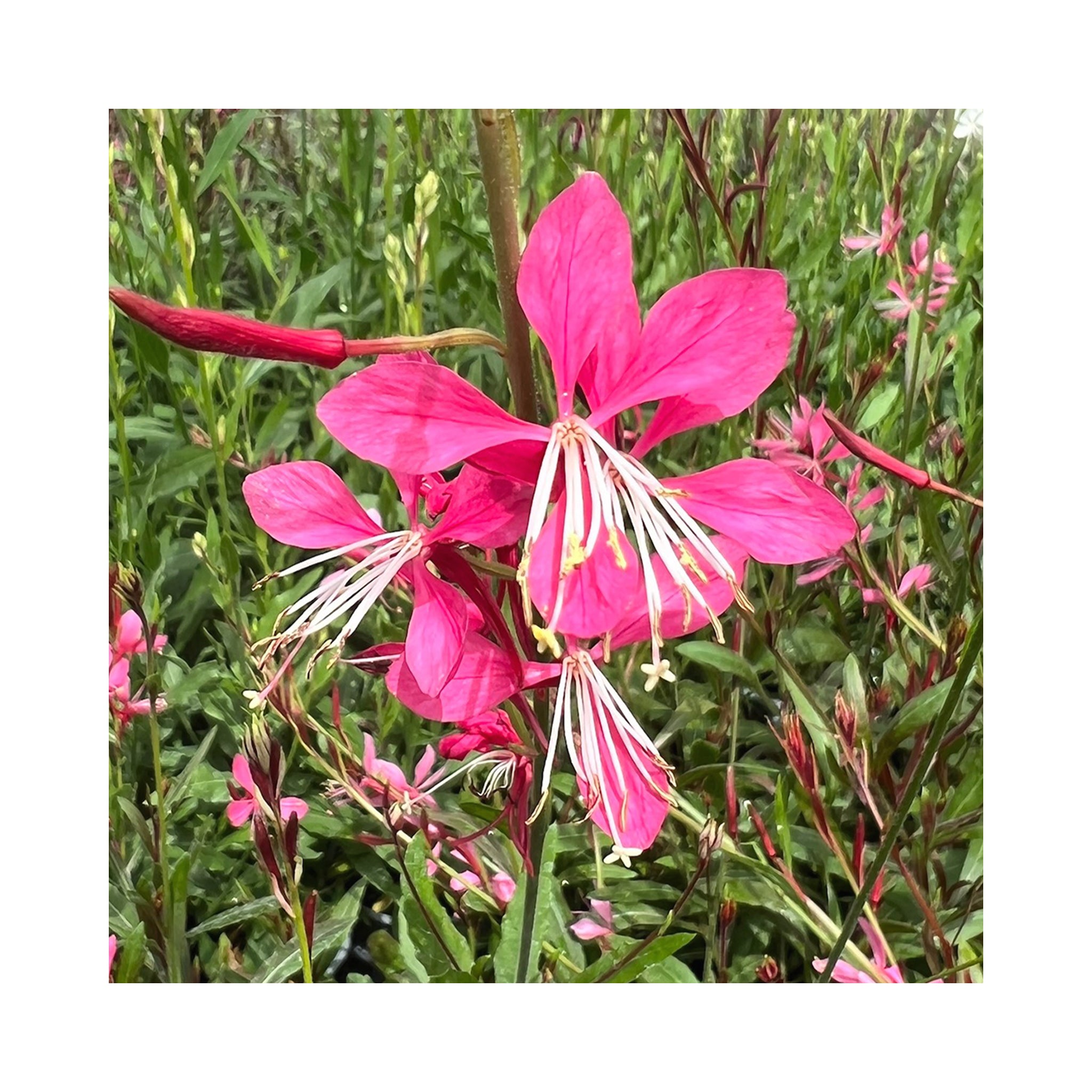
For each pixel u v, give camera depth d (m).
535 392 0.09
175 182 0.13
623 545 0.08
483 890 0.13
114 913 0.13
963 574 0.13
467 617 0.09
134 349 0.14
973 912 0.13
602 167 0.14
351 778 0.13
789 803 0.13
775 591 0.14
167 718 0.14
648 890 0.13
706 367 0.09
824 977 0.12
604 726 0.09
